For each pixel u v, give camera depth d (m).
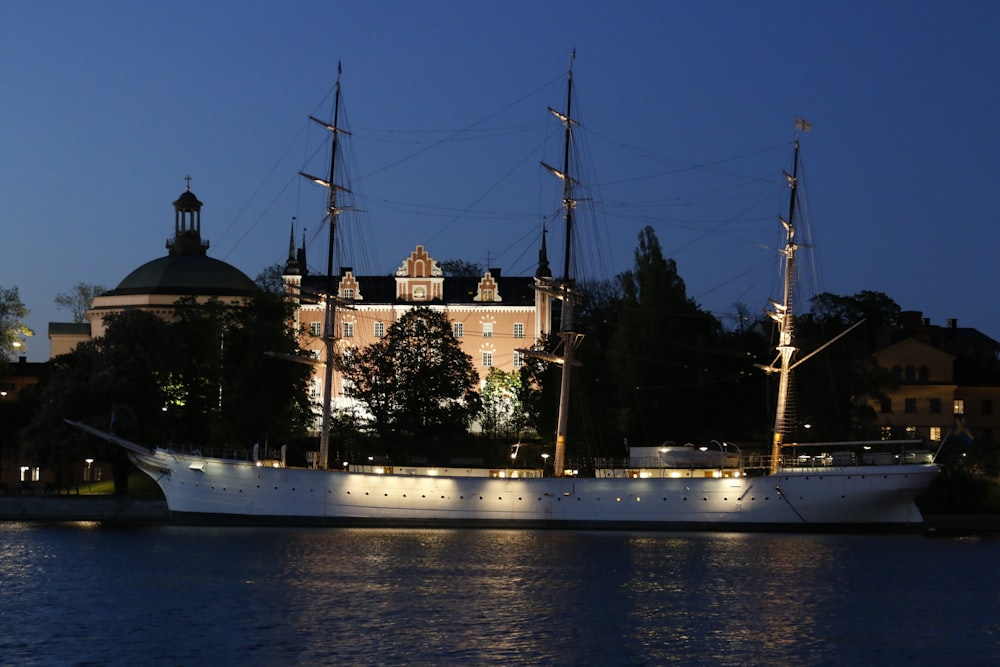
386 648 54.38
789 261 103.06
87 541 88.75
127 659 52.44
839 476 95.94
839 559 80.81
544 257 169.00
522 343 166.50
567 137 107.56
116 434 109.38
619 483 97.19
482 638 56.38
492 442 133.12
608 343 124.31
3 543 87.31
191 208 174.25
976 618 61.50
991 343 160.00
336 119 109.62
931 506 111.19
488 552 83.25
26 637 56.34
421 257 168.12
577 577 72.81
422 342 130.00
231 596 66.06
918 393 140.75
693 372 117.88
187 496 98.88
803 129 103.88
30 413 133.12
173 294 161.75
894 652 54.41
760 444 116.69
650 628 58.69
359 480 97.69
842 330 141.00
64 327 180.62
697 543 89.44
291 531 95.62
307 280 169.00
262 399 116.88
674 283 120.06
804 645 55.59
